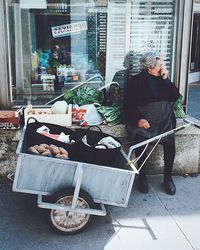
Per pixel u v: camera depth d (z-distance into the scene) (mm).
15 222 3348
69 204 3074
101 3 4379
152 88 3785
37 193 3049
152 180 4246
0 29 4078
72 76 4539
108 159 3111
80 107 4141
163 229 3320
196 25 12000
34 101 4480
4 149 4023
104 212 3074
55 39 4414
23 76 4402
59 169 2998
